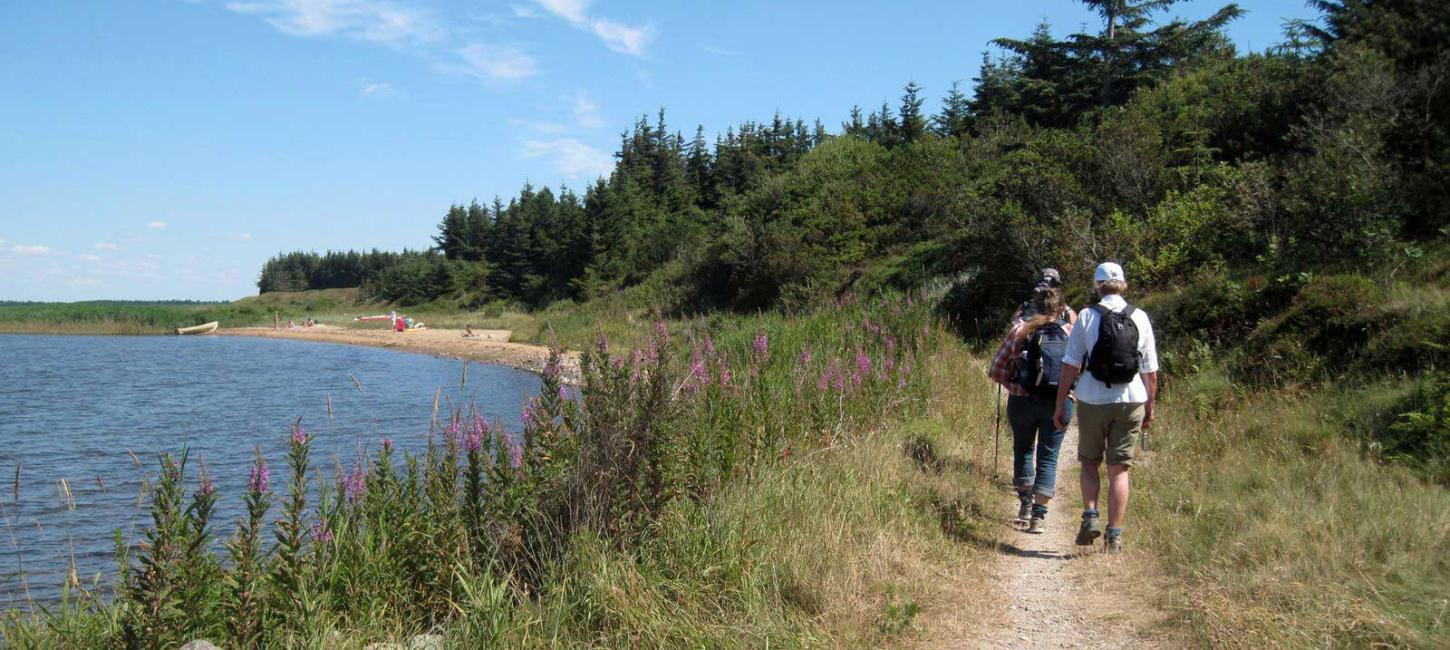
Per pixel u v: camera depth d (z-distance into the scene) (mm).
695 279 42719
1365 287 10008
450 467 4980
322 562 4430
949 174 34781
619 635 4008
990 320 19250
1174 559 5047
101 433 18562
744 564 4625
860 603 4504
